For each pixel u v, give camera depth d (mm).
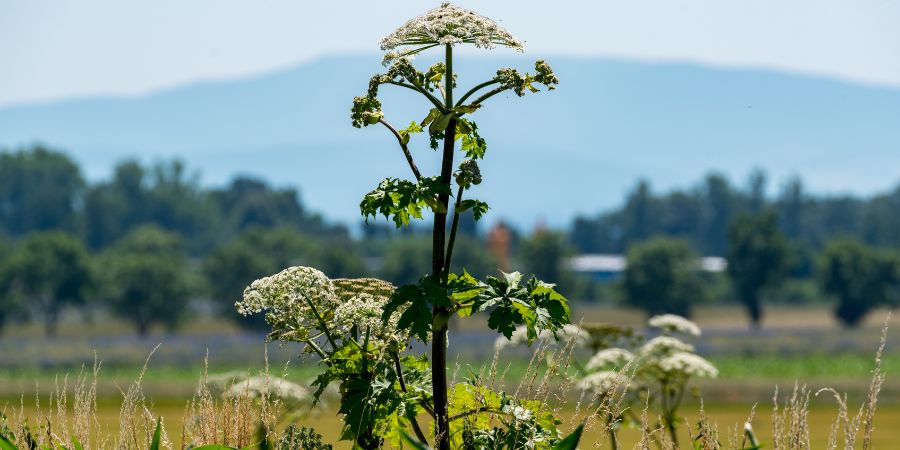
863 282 146375
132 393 5863
